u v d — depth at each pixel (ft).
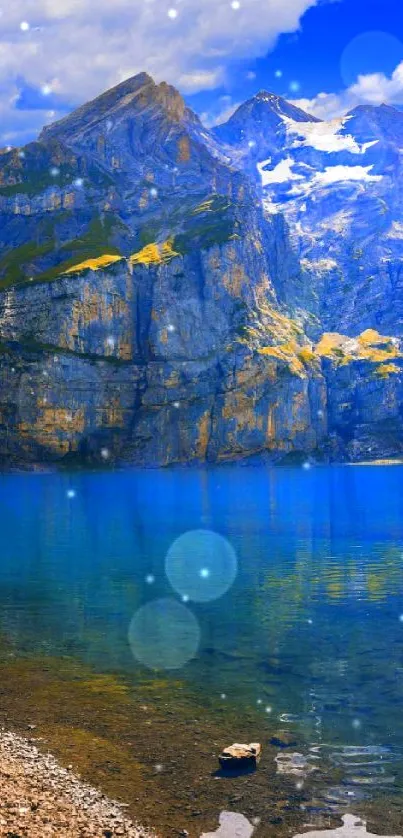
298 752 90.53
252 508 438.40
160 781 83.87
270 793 80.74
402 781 82.99
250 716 102.12
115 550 271.08
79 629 152.66
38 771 86.48
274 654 132.26
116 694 112.27
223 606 173.99
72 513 412.16
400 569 225.76
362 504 458.50
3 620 160.97
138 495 552.82
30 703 109.19
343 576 214.69
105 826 73.77
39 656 132.87
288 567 231.71
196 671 122.93
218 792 81.30
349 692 111.34
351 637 143.54
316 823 74.95
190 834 72.90
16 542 293.23
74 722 101.55
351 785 82.28
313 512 410.72
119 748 92.79
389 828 73.72
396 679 116.88
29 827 72.28
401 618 159.74
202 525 350.64
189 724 99.96
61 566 235.61
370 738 94.32
